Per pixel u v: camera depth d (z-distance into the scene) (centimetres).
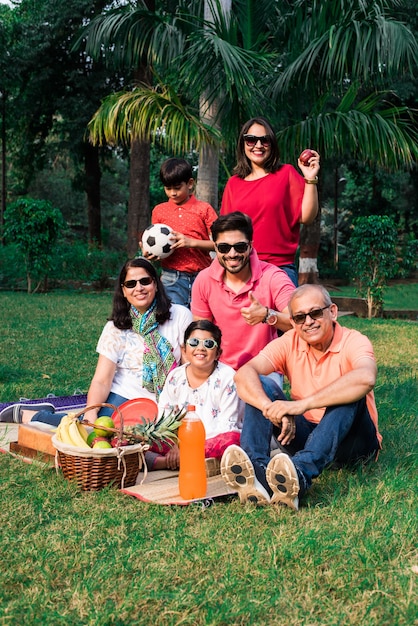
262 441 356
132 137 1024
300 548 288
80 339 963
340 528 312
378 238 1420
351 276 1513
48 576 266
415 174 3041
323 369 379
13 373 704
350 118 1035
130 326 451
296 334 390
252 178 504
